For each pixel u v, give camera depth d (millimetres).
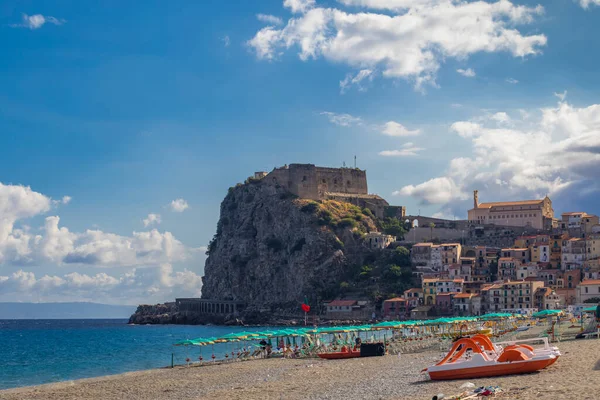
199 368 116875
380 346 120625
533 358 67312
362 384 73375
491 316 177000
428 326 180625
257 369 106812
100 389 89562
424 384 67312
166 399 74625
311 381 81562
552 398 52094
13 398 82750
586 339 114062
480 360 68375
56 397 82562
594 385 56094
